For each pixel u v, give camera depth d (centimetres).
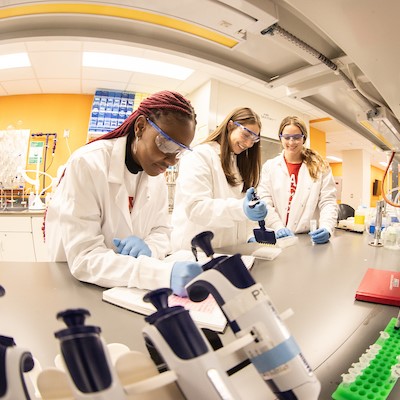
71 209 92
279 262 117
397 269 109
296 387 29
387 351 52
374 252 141
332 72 108
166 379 24
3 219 320
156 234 123
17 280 87
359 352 53
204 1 67
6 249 321
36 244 324
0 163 403
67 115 442
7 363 23
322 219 210
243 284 31
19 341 52
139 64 355
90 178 95
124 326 59
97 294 77
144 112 93
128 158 108
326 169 233
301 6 57
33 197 382
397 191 226
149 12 74
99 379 21
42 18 84
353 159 834
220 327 55
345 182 846
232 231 161
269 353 29
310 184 225
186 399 25
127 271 77
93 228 94
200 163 150
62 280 88
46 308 67
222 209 129
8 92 432
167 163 96
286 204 227
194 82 406
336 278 96
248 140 152
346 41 67
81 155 97
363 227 216
